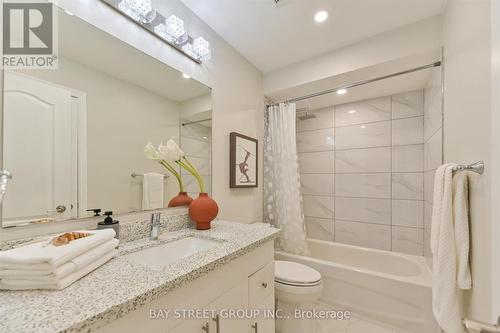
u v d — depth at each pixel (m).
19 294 0.54
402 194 2.18
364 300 1.64
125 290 0.56
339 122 2.54
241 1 1.30
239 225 1.37
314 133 2.70
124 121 1.05
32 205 0.76
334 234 2.54
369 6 1.33
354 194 2.43
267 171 2.20
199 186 1.43
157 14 1.17
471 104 0.92
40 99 0.80
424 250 2.04
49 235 0.79
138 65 1.11
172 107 1.28
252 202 1.99
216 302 0.80
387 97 2.27
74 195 0.88
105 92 0.98
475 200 0.83
